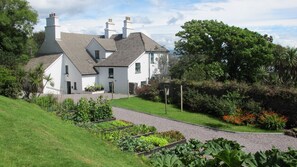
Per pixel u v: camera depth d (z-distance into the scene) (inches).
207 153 336.2
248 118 811.4
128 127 679.7
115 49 1708.9
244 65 1382.9
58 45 1668.3
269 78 1245.1
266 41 1341.0
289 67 1289.4
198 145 424.5
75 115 705.6
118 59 1603.1
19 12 1525.6
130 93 1504.7
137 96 1316.4
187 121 841.5
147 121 829.2
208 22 1467.8
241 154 305.9
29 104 763.4
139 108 1024.9
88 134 493.4
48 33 1720.0
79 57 1657.2
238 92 932.6
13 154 300.5
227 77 1380.4
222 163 320.5
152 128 650.2
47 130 431.8
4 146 319.0
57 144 358.9
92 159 342.3
